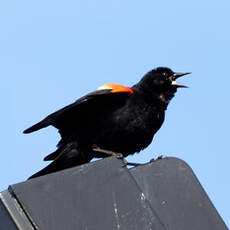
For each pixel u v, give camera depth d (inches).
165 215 309.4
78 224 281.0
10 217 277.4
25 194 282.2
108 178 301.9
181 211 312.3
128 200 295.7
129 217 289.9
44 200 283.1
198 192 322.3
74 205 286.5
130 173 306.2
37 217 276.4
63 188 290.4
